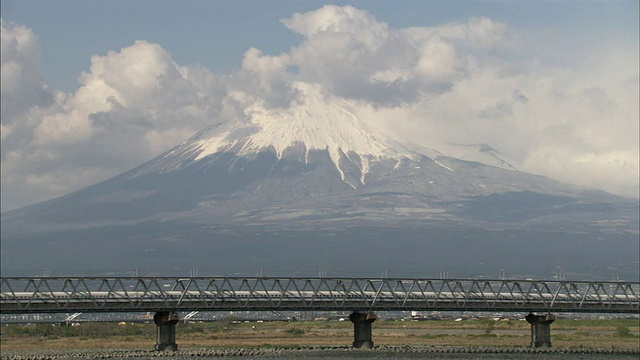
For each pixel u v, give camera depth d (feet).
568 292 581.53
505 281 570.87
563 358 536.42
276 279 524.52
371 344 561.43
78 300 486.38
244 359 510.99
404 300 547.90
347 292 538.06
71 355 529.45
